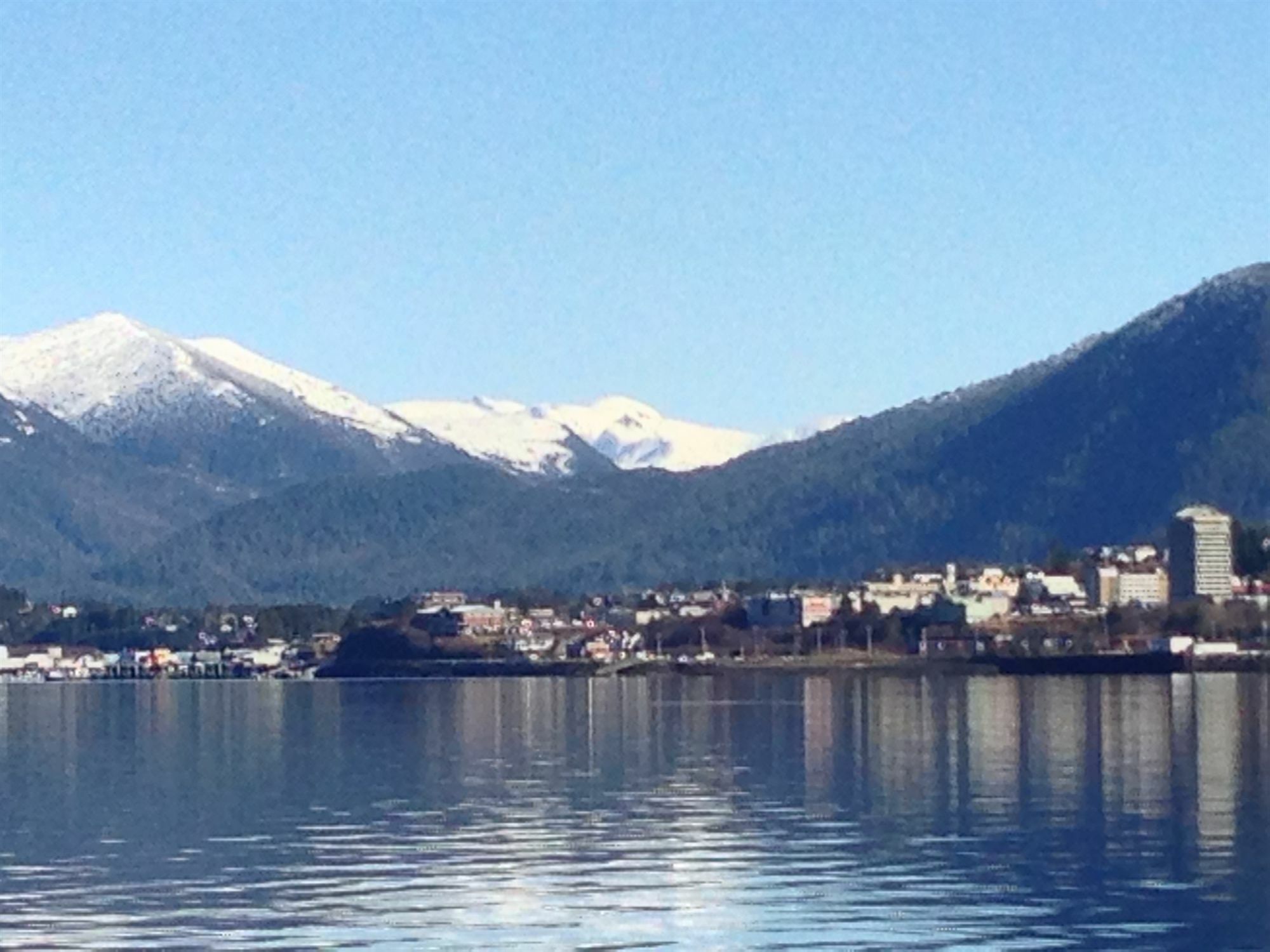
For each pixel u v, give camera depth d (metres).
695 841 102.12
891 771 139.12
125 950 75.94
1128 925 79.00
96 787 135.12
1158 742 163.88
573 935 77.94
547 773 143.00
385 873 92.50
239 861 96.69
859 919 80.44
